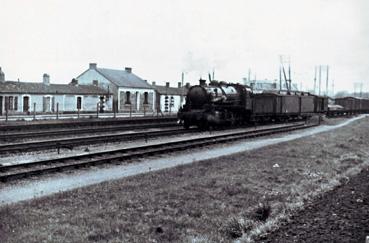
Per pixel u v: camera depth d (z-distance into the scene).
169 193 12.65
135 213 10.57
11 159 17.81
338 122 56.75
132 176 15.09
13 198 11.92
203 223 10.19
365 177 17.69
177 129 33.62
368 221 10.63
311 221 10.73
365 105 99.44
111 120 35.94
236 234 9.73
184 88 73.81
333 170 18.94
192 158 20.44
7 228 9.02
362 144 31.38
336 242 9.05
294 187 14.78
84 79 62.59
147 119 40.06
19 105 47.22
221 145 25.83
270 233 9.86
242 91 40.41
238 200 12.55
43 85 51.53
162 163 18.69
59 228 9.06
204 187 13.85
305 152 24.09
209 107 34.62
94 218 9.90
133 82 63.88
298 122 52.94
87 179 14.75
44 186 13.45
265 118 45.66
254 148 24.94
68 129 29.91
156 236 9.04
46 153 19.69
